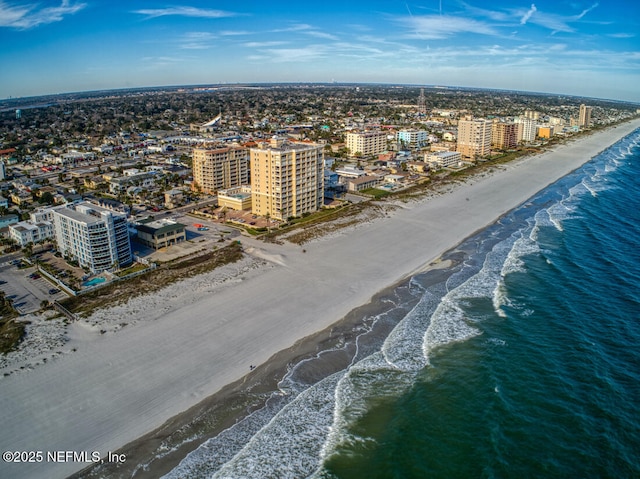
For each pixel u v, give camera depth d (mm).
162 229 155500
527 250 153375
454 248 157000
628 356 94188
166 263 141625
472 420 77188
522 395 82938
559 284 127062
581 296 120062
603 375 87875
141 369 89750
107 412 78312
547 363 91938
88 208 141875
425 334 102875
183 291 123062
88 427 75062
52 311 112188
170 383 85812
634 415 77500
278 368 90750
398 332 103750
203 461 68812
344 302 117938
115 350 95750
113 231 135500
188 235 168625
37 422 75938
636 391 83438
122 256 140125
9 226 162375
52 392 82938
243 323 107062
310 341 100250
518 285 126750
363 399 82500
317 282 129250
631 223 184500
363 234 170125
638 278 130875
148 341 99188
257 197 191125
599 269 137375
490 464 68188
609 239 164250
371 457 70188
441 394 83562
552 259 145125
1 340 98250
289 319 109188
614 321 107500
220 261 142875
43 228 158375
